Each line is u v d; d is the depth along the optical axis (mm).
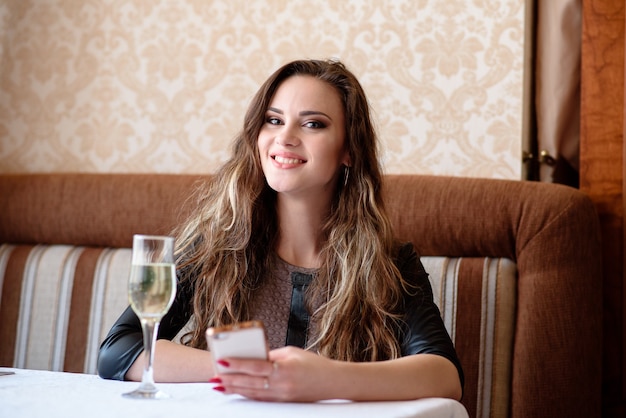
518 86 2252
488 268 2062
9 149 2709
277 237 1664
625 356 2129
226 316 1609
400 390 1172
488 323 2029
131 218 2373
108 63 2625
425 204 2123
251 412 971
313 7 2438
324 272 1612
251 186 1651
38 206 2486
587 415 1959
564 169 2312
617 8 2184
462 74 2303
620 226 2166
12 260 2479
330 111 1613
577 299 1970
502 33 2270
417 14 2344
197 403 1025
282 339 1593
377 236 1642
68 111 2658
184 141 2545
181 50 2561
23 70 2705
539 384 1960
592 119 2197
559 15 2271
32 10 2705
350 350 1546
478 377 2018
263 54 2482
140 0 2602
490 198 2074
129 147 2596
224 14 2523
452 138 2307
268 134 1601
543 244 2000
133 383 1226
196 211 1846
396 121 2355
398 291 1598
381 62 2371
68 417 920
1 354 2424
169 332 1648
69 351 2354
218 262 1626
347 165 1678
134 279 1061
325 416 973
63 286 2402
